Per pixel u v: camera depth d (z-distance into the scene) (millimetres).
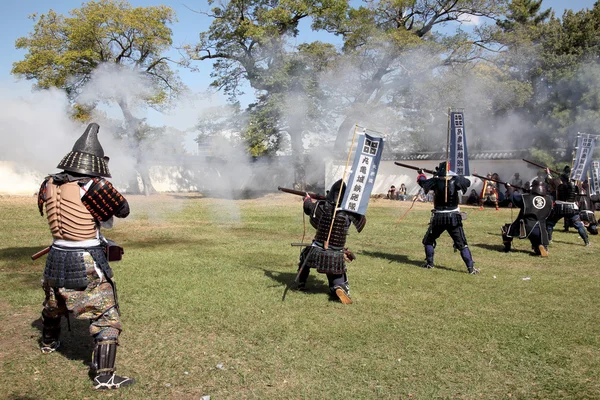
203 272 7793
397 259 9328
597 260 9445
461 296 6609
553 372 4324
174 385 4043
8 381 4055
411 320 5586
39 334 5086
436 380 4164
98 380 3951
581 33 24484
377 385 4066
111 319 4125
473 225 15398
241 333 5148
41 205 4328
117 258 4383
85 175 4207
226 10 26203
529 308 6098
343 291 6234
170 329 5238
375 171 6465
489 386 4070
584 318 5711
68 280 4074
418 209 21688
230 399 3832
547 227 11648
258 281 7250
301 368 4359
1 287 6781
